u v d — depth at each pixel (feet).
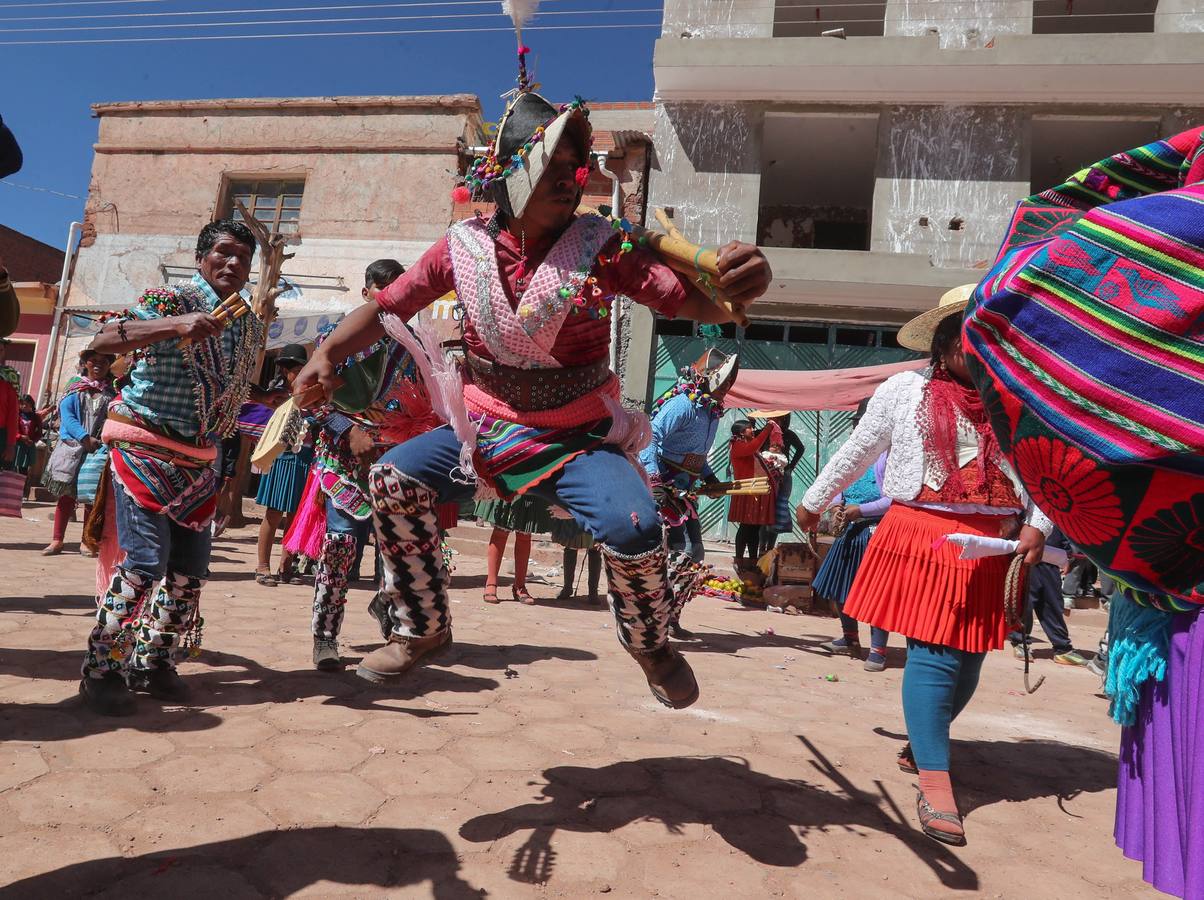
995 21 38.99
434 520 6.82
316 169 46.73
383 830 6.75
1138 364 3.86
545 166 6.05
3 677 10.14
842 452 9.12
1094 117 37.68
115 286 48.34
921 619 8.14
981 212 37.88
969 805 8.80
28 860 5.76
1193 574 4.14
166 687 9.86
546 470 6.66
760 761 9.40
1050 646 22.26
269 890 5.68
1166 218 3.86
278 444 7.45
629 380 39.27
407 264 45.24
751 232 39.17
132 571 9.08
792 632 20.75
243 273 9.89
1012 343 4.26
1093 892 6.87
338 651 13.10
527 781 8.12
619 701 11.57
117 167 49.01
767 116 40.50
